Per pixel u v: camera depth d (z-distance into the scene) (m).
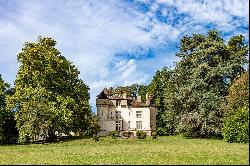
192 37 71.38
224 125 52.94
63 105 65.00
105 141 60.16
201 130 65.94
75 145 53.41
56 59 67.56
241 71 67.19
